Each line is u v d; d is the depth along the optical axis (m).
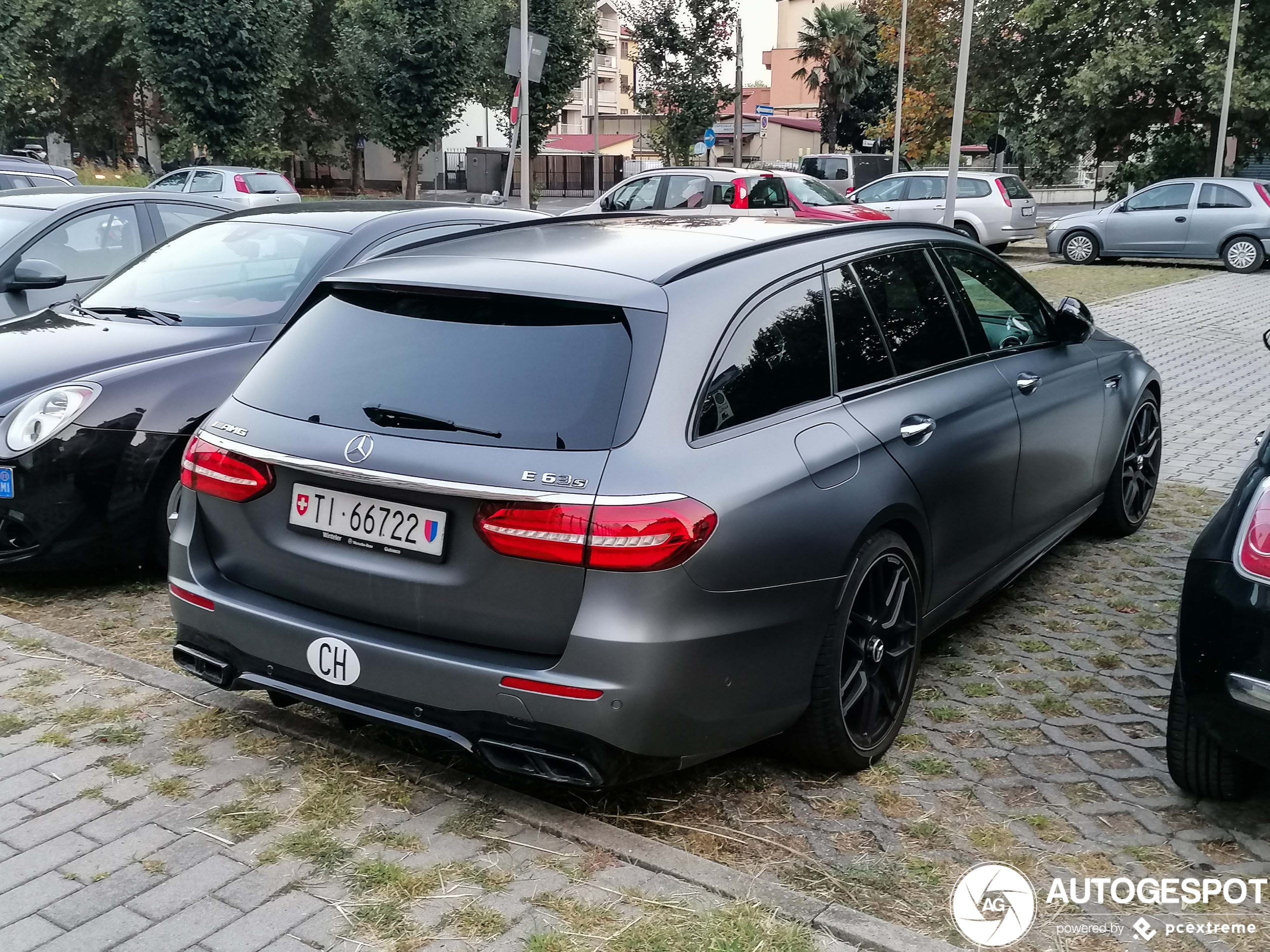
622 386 2.88
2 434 4.64
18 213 7.02
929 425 3.66
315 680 3.13
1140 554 5.63
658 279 3.11
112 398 4.75
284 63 29.47
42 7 38.22
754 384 3.15
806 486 3.11
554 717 2.78
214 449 3.31
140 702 3.82
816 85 56.09
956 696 4.05
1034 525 4.61
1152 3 27.78
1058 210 45.47
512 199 39.34
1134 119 30.05
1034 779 3.47
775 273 3.39
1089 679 4.20
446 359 3.08
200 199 7.90
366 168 58.22
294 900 2.77
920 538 3.62
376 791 3.27
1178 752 3.21
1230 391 10.06
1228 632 2.91
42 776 3.33
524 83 15.63
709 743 2.98
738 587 2.89
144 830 3.07
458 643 2.94
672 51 37.03
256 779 3.34
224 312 5.41
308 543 3.15
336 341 3.31
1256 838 3.16
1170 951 2.66
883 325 3.78
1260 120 28.00
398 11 30.95
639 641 2.73
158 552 4.96
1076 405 4.82
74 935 2.62
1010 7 30.58
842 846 3.08
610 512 2.72
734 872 2.87
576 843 3.02
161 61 27.48
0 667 4.07
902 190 23.69
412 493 2.93
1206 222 21.23
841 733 3.31
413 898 2.77
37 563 4.73
